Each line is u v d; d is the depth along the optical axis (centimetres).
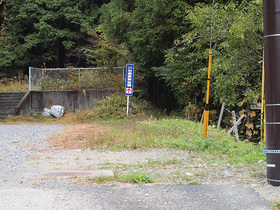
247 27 1182
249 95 1220
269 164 478
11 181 530
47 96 2097
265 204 400
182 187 471
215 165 632
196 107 1734
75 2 3183
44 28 3034
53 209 382
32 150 913
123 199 420
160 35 1745
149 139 979
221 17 1298
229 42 1245
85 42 3344
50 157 799
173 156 767
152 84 2539
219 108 1698
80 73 2109
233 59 1251
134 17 1897
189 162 677
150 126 1261
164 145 917
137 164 675
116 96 1966
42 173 598
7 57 3072
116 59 2077
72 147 950
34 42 3091
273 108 479
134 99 2033
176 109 2203
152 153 823
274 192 440
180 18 1684
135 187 474
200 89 1758
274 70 481
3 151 895
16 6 3197
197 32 1352
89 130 1302
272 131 477
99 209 384
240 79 1318
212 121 1614
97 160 746
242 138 1373
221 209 388
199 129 1186
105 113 1842
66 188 470
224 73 1338
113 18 2028
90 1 3397
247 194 436
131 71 1806
